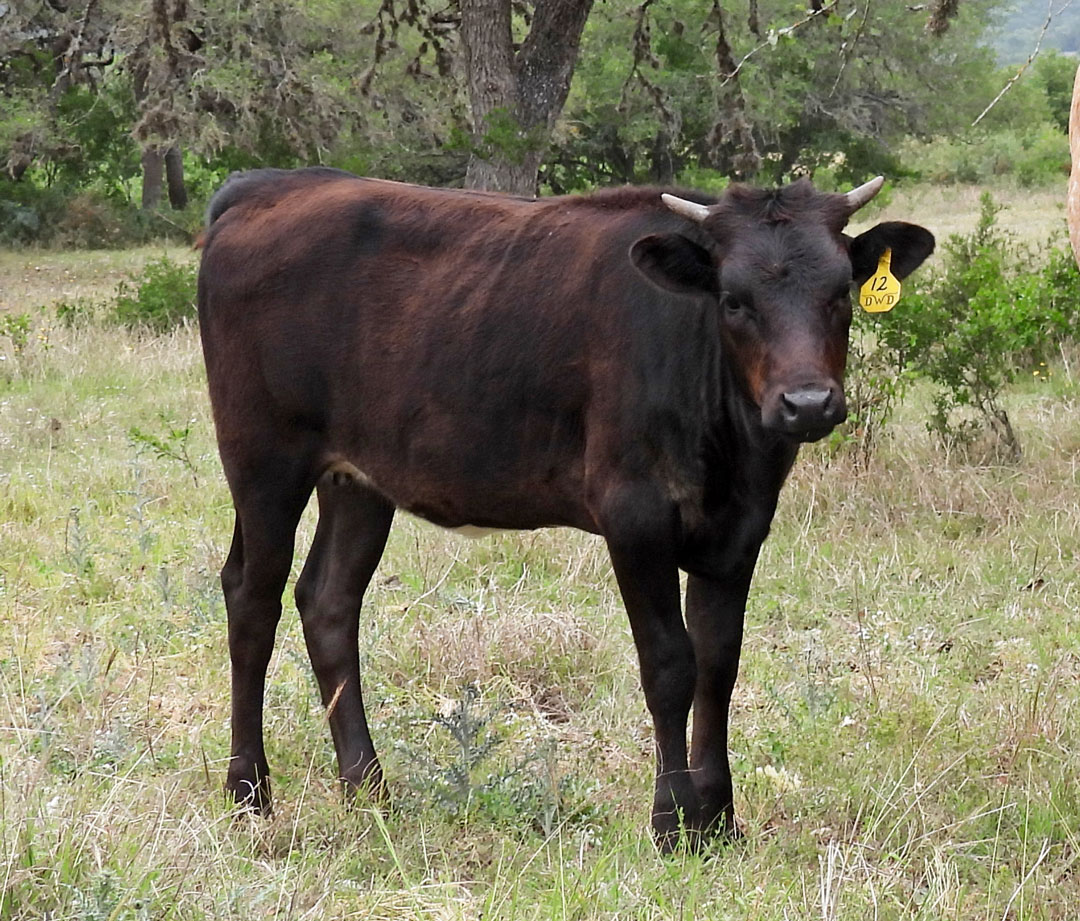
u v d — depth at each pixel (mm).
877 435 12258
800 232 5574
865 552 10164
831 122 38688
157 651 8398
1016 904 5363
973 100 40688
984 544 10305
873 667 8203
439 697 7914
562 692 8102
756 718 7598
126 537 10406
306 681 7715
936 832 6070
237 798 6586
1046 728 6930
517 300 6332
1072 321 15898
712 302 5793
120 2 29906
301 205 7008
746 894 5480
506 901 5305
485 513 6633
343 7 32031
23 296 27156
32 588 9320
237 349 6953
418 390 6504
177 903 5000
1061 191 44594
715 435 5855
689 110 34125
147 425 14266
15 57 37312
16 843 5113
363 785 6668
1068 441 12484
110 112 39688
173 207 44094
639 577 5992
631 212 6266
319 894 5414
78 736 6805
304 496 6984
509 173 17094
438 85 27109
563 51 17422
